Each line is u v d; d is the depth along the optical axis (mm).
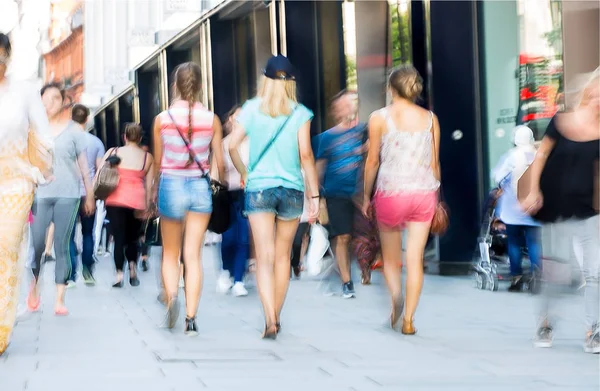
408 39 21062
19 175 10234
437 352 10516
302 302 16109
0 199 10164
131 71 48844
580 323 12914
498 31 19750
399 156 11789
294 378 8969
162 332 12516
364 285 19141
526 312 14102
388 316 13930
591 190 10445
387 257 12219
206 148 12133
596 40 18062
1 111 10156
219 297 17266
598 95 10305
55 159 14344
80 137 14508
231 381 8820
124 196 19516
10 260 10281
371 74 25734
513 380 8758
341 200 16625
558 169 10508
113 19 67562
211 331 12602
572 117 10430
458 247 20281
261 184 11438
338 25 27422
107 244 32000
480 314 13930
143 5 50125
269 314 11711
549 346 10828
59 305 14727
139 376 9125
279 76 11516
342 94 16750
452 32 20250
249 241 17344
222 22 34531
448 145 20250
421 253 11953
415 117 11836
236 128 11516
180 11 39969
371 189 12094
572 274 15586
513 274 17031
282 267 11992
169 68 41031
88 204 15258
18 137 10242
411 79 11836
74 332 12594
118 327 13117
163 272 12602
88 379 8953
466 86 20188
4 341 10367
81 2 98938
